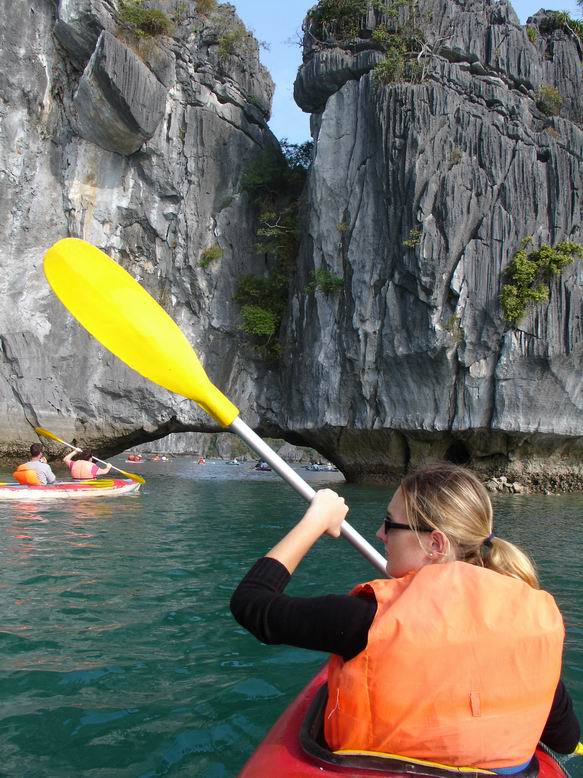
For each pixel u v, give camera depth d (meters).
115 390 23.30
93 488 14.18
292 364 23.03
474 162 19.81
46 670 3.91
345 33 22.17
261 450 2.24
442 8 21.08
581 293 19.19
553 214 19.61
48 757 2.88
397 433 21.31
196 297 24.25
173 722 3.24
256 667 4.02
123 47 21.56
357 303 20.64
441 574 1.74
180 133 24.08
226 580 6.37
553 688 1.75
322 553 7.79
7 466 22.36
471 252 19.44
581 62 22.77
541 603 1.75
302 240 23.05
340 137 21.59
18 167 22.91
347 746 1.77
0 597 5.45
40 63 22.75
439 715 1.66
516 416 19.38
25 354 22.61
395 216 20.00
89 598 5.53
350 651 1.68
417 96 19.77
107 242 23.91
